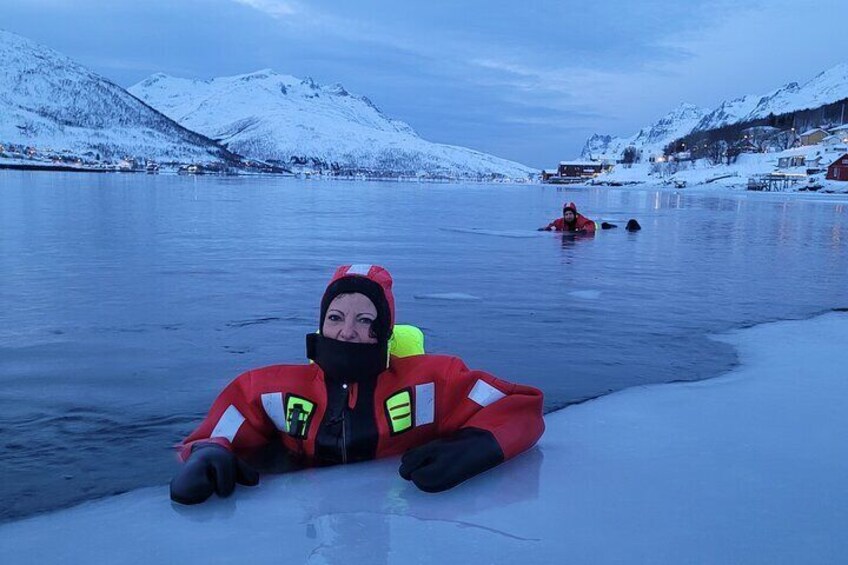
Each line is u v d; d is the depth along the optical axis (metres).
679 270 8.70
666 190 81.81
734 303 6.25
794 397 3.35
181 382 3.56
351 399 2.54
